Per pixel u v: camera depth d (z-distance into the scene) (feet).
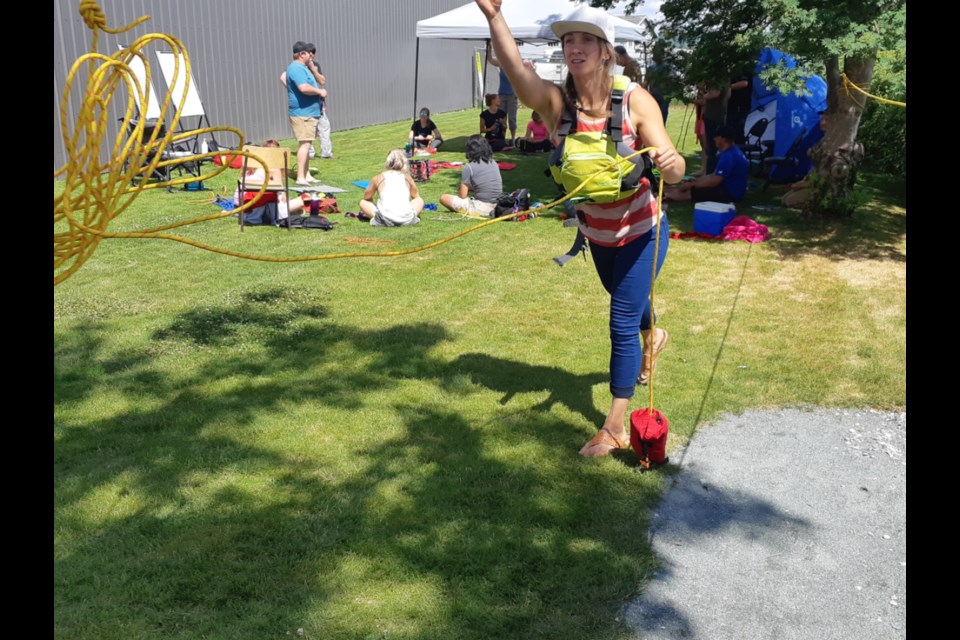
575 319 20.83
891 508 12.42
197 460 13.41
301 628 9.43
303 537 11.26
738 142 44.50
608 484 12.84
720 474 13.38
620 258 13.02
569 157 12.04
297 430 14.61
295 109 40.32
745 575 10.80
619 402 13.76
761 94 43.55
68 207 6.95
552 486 12.75
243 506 12.03
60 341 18.85
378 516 11.82
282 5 63.46
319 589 10.14
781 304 21.91
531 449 13.94
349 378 17.04
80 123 6.84
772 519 12.14
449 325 20.35
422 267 25.79
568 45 11.57
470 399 16.01
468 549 10.97
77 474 12.86
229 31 57.41
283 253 27.43
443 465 13.37
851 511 12.37
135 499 12.17
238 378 16.96
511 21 47.11
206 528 11.43
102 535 11.22
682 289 23.32
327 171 46.03
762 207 34.60
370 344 18.97
